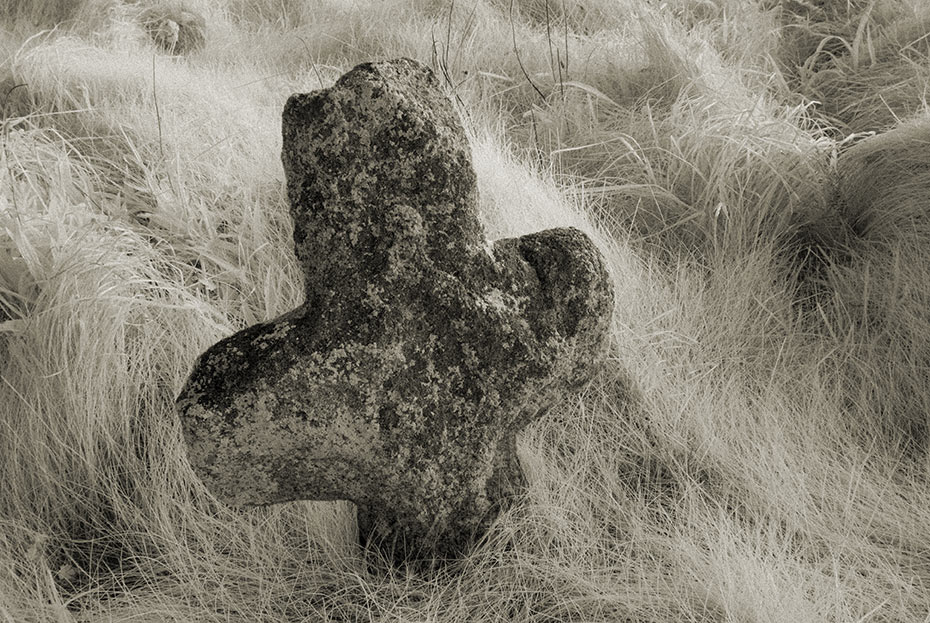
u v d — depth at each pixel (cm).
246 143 429
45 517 355
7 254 377
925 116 428
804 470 359
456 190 329
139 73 473
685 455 364
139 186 412
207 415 317
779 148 428
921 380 374
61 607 335
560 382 339
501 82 524
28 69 466
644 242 419
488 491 340
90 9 619
